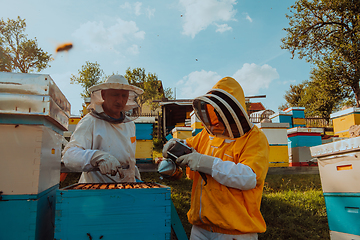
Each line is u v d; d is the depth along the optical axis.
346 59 16.39
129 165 2.53
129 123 2.64
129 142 2.52
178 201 4.25
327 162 2.91
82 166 1.84
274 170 6.30
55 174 1.91
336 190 2.77
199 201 1.87
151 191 1.43
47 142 1.65
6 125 1.48
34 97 1.49
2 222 1.42
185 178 5.46
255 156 1.73
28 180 1.47
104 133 2.29
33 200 1.46
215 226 1.75
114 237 1.36
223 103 1.65
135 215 1.40
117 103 2.30
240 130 1.71
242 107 1.68
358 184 2.50
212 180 1.82
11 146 1.47
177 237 2.18
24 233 1.43
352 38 16.62
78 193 1.35
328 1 16.92
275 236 3.53
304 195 4.74
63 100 1.93
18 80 1.47
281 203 4.41
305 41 18.17
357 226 2.53
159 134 13.91
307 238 3.51
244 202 1.77
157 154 8.98
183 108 17.55
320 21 17.97
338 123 9.19
